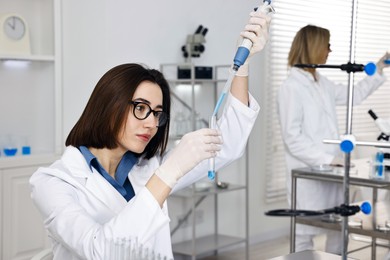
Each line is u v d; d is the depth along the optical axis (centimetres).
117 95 146
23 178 351
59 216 133
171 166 126
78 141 155
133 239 123
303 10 523
